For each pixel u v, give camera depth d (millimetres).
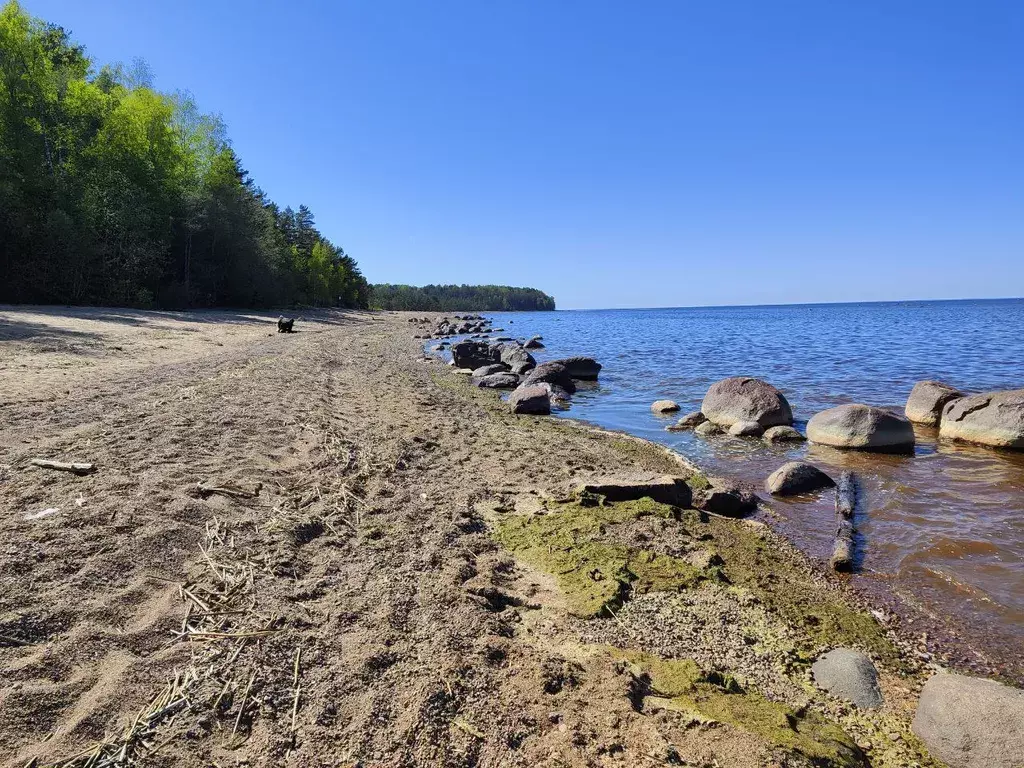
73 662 3504
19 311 24391
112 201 32062
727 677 4090
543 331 57812
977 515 7941
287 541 5449
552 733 3332
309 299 72812
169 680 3502
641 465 9977
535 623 4621
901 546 6914
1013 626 5230
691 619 4922
